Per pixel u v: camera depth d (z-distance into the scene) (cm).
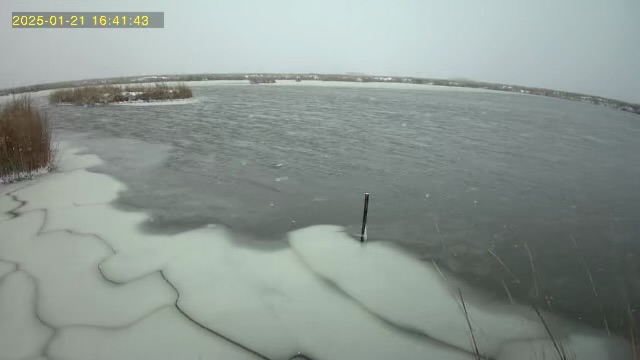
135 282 319
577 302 310
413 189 584
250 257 367
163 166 688
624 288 330
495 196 566
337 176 642
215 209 486
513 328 278
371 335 265
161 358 239
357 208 500
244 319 277
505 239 421
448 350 253
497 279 341
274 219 458
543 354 252
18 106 672
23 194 530
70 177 613
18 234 402
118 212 470
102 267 341
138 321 271
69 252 366
